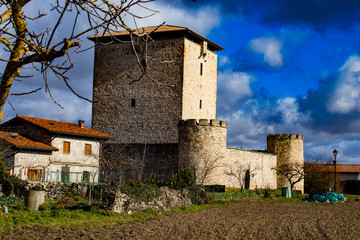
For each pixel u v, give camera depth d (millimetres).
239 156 50000
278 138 59906
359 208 35344
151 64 54062
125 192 26531
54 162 40188
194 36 54844
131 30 5109
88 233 18438
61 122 46062
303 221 25578
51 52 5008
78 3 4898
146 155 47812
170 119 52656
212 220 24500
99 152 42219
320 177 65500
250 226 22531
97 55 56656
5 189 28406
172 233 19391
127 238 17734
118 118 55125
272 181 58562
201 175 42281
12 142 35594
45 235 17344
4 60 4766
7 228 17984
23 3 5102
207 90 57812
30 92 5250
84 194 31875
